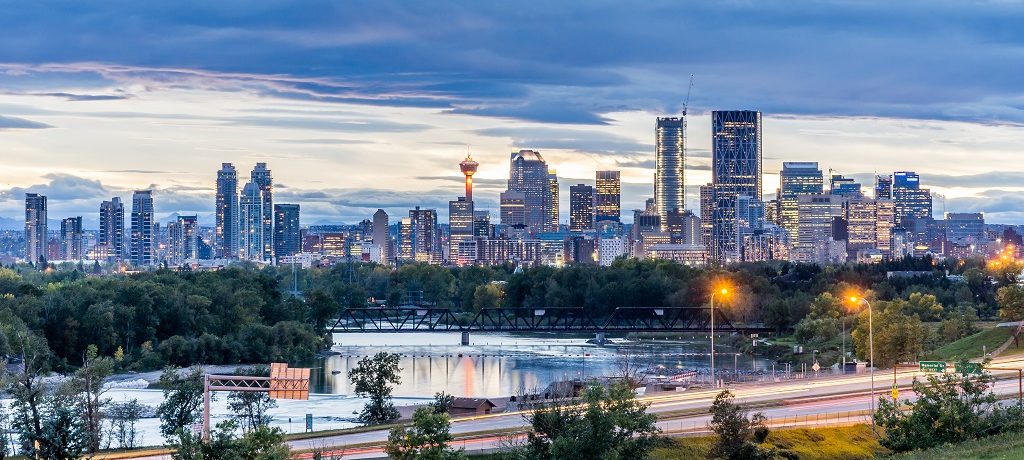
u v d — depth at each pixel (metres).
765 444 149.75
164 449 152.25
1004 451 118.94
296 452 135.00
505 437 150.25
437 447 120.88
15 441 166.75
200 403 186.50
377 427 162.38
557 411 132.75
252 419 177.88
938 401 139.00
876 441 156.88
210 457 111.69
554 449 125.50
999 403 149.12
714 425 146.75
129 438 180.38
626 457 126.94
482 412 185.12
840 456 150.25
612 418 126.00
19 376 184.88
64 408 137.38
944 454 123.00
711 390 197.25
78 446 125.88
